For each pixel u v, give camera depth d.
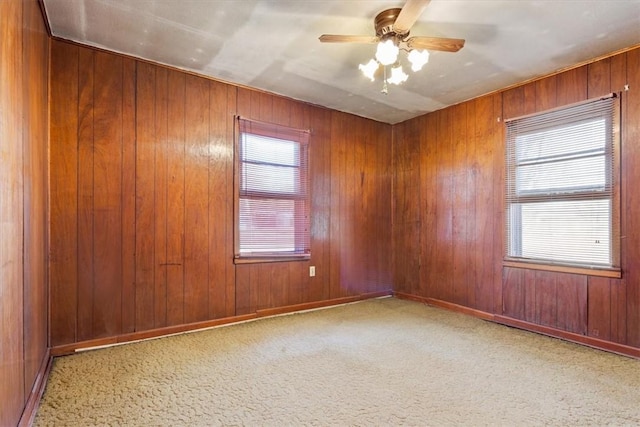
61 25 2.43
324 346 2.83
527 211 3.36
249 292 3.54
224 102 3.40
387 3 2.17
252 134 3.58
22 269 1.67
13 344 1.49
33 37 1.97
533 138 3.32
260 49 2.78
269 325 3.38
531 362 2.52
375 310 4.00
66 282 2.60
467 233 3.88
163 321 3.03
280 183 3.79
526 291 3.33
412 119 4.56
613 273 2.74
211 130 3.31
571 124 3.05
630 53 2.70
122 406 1.89
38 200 2.12
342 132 4.32
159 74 3.03
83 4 2.19
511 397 2.02
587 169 2.94
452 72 3.18
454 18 2.32
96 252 2.73
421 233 4.41
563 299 3.06
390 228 4.76
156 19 2.36
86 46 2.70
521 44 2.66
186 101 3.17
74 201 2.64
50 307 2.52
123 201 2.85
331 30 2.49
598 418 1.80
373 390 2.09
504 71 3.15
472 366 2.45
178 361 2.50
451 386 2.15
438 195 4.21
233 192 3.44
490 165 3.67
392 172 4.77
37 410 1.83
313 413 1.84
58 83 2.59
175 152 3.11
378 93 3.72
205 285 3.26
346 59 2.94
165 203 3.05
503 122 3.55
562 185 3.10
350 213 4.39
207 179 3.28
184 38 2.61
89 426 1.71
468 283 3.85
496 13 2.27
